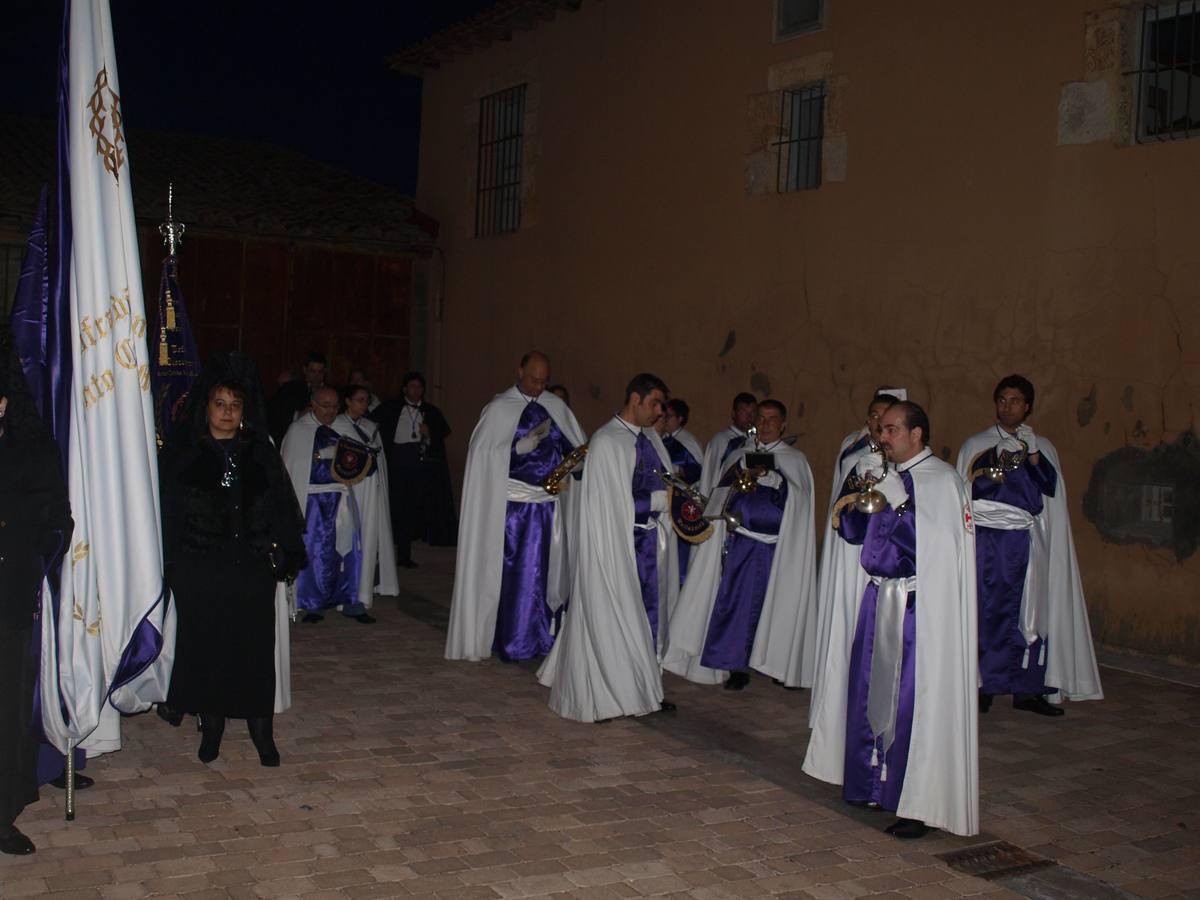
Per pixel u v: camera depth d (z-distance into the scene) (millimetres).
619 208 13617
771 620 7531
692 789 5707
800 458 7719
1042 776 6133
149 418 4949
